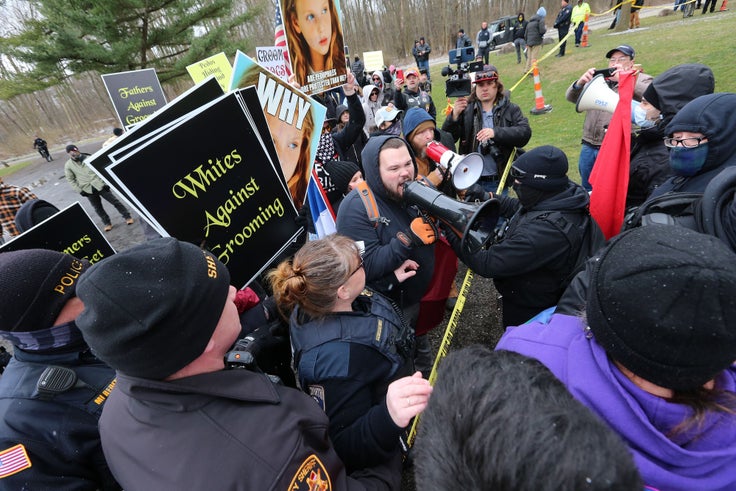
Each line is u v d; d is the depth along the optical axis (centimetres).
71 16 1088
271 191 157
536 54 1139
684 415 69
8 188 502
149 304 73
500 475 42
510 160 346
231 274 145
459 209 164
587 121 359
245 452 74
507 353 60
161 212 117
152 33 1277
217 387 81
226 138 135
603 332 73
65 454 104
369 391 126
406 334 147
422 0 3022
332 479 89
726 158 161
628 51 356
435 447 52
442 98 1220
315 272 124
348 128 379
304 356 125
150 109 480
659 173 226
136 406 80
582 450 42
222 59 335
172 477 71
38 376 111
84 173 625
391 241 187
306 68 252
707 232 123
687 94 206
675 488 65
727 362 64
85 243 168
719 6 1266
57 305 112
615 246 78
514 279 196
